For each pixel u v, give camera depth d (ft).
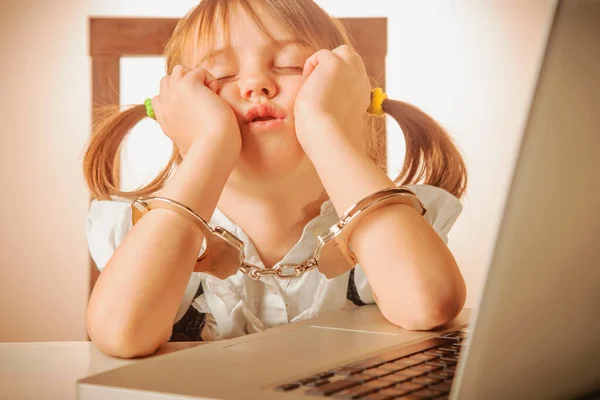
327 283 2.72
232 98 2.54
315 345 1.77
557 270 1.09
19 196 5.93
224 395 1.24
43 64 5.93
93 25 4.75
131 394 1.31
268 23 2.69
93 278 4.29
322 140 2.31
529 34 6.40
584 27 0.96
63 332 5.97
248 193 2.63
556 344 1.17
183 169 2.24
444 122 6.41
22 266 5.95
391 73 6.38
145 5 6.08
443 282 2.05
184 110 2.49
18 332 5.94
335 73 2.53
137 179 5.57
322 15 2.97
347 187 2.20
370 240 2.14
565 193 1.03
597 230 1.11
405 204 2.22
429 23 6.39
